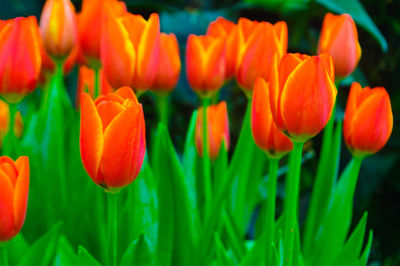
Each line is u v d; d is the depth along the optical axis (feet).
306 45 6.34
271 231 3.38
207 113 3.91
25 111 5.49
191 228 3.59
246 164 4.05
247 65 3.59
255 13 6.63
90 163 3.05
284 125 3.07
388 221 6.46
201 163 4.07
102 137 3.02
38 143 3.87
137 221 3.53
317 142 5.99
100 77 4.03
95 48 3.76
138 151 3.06
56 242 3.41
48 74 4.01
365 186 6.02
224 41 3.67
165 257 3.58
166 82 3.77
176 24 6.42
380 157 6.04
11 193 3.06
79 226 3.72
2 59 3.46
